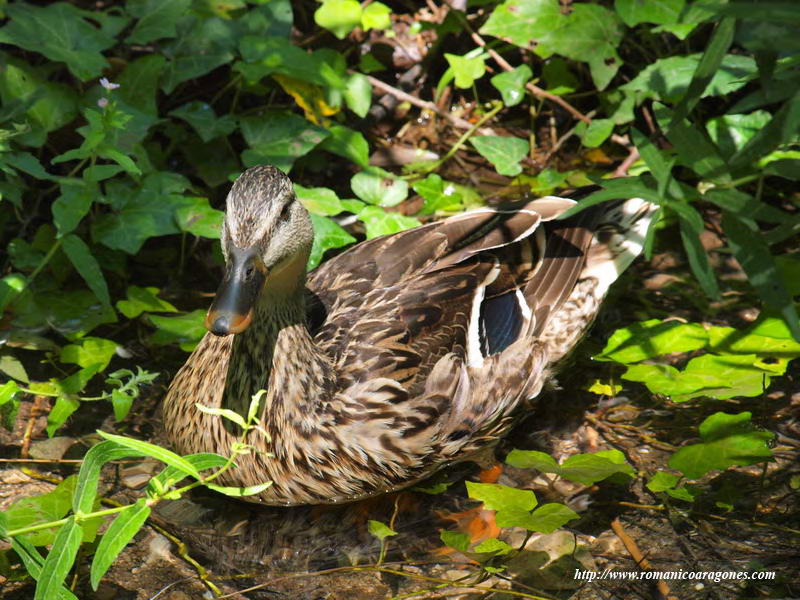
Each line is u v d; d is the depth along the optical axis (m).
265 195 4.66
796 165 4.18
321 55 7.41
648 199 4.27
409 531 5.09
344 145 7.05
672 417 5.84
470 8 8.21
